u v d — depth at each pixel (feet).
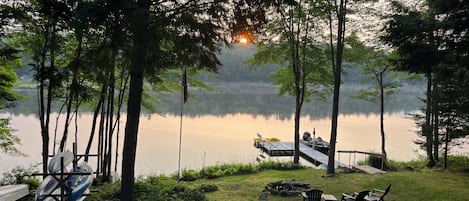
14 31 39.37
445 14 34.60
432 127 57.52
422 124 62.39
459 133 52.70
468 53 32.91
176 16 26.99
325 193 42.60
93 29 27.86
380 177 48.73
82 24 24.07
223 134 105.50
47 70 39.50
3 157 67.67
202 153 81.15
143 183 43.60
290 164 67.31
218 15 27.73
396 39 35.29
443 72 35.45
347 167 61.11
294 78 73.77
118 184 43.52
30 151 72.84
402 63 36.50
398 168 59.82
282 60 74.08
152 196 38.93
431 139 58.08
